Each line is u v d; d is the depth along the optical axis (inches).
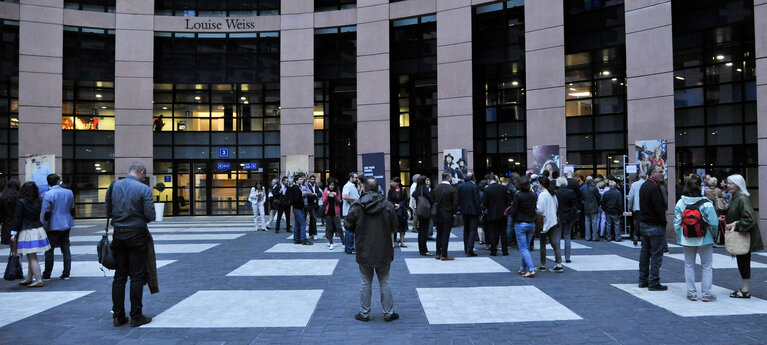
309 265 386.9
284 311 245.4
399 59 908.6
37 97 870.4
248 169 1040.2
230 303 263.0
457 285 306.3
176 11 970.1
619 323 220.2
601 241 548.7
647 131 629.9
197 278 335.0
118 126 912.9
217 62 978.1
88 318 235.1
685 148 724.7
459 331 210.4
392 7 882.1
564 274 342.6
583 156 819.4
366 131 879.1
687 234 255.9
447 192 406.9
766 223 520.4
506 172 893.8
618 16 738.2
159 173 1017.5
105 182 970.7
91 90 966.4
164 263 400.2
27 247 309.1
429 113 956.6
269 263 398.0
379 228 227.5
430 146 952.3
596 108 812.0
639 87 638.5
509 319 228.1
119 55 921.5
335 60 948.6
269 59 979.3
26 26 868.6
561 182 394.9
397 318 230.5
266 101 1043.9
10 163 908.0
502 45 828.0
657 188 288.4
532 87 745.0
